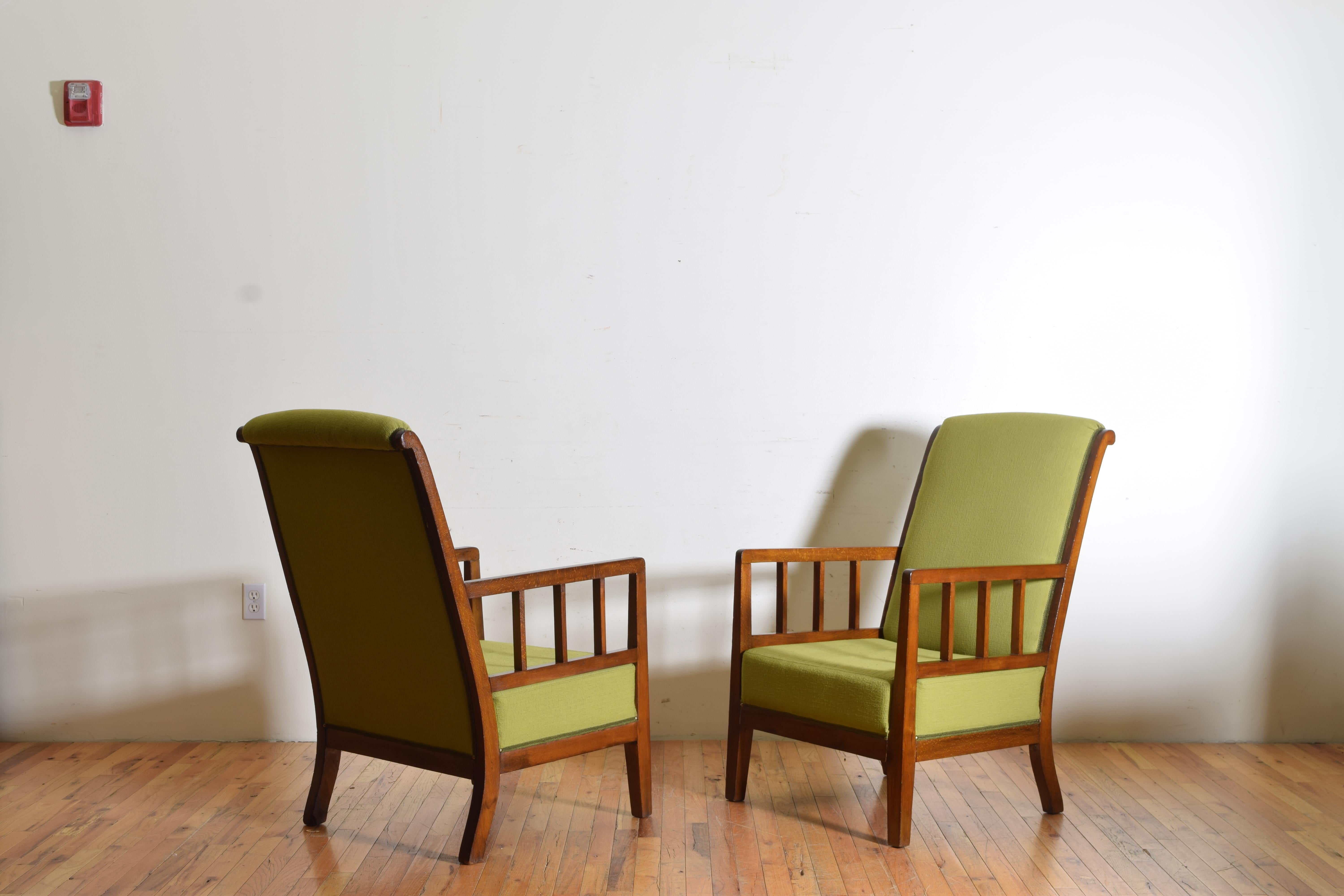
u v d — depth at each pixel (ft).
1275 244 9.40
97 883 6.34
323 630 7.03
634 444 9.45
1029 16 9.36
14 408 9.30
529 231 9.36
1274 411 9.43
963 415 8.95
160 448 9.34
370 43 9.26
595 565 7.02
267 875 6.46
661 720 9.55
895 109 9.37
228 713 9.45
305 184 9.30
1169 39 9.36
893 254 9.41
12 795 7.95
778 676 7.50
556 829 7.28
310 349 9.36
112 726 9.42
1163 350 9.44
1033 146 9.39
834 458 9.48
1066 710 9.54
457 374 9.39
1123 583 9.48
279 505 6.92
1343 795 8.07
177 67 9.22
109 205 9.26
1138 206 9.41
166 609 9.39
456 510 9.45
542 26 9.29
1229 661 9.52
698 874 6.52
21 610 9.37
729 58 9.33
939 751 7.01
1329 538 9.45
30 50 9.19
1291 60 9.36
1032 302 9.42
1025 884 6.39
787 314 9.43
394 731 6.88
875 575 9.55
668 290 9.39
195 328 9.32
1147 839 7.14
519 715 6.57
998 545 7.92
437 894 6.20
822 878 6.47
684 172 9.36
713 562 9.51
